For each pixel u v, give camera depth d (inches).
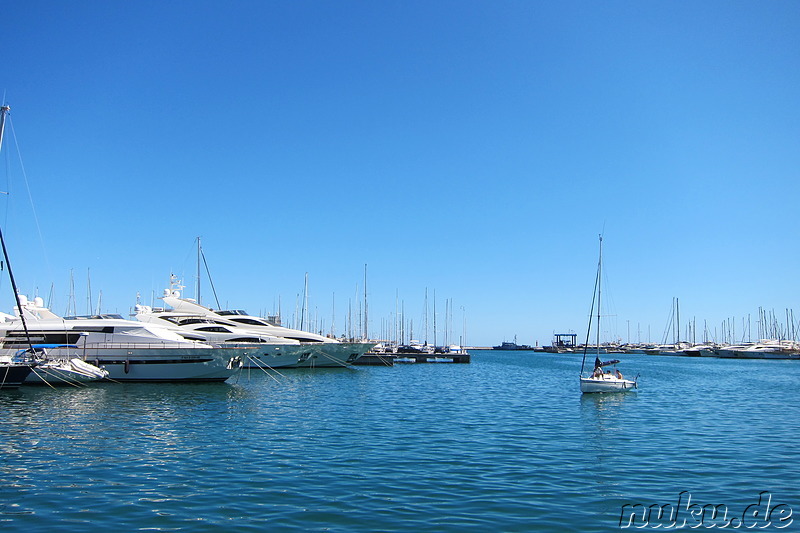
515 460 812.6
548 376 2716.5
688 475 743.7
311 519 560.7
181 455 821.9
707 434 1048.8
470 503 613.3
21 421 1102.4
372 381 2237.9
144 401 1406.3
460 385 2122.3
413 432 1029.8
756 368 3821.4
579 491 665.6
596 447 914.1
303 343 2746.1
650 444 945.5
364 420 1169.4
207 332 2377.0
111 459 795.4
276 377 2362.2
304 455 827.4
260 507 593.9
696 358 5979.3
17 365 1546.5
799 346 6092.5
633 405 1507.1
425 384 2149.4
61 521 551.2
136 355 1771.7
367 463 781.9
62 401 1389.0
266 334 2726.4
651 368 3757.4
